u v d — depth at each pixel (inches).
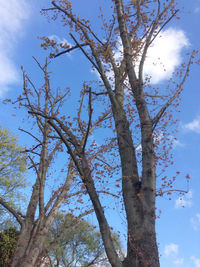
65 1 303.7
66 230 339.3
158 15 247.8
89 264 674.8
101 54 271.0
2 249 580.7
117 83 240.1
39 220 305.9
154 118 188.5
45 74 377.7
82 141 336.2
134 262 137.8
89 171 177.5
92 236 777.6
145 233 145.6
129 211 156.6
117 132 196.5
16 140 842.2
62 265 741.9
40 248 297.7
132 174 171.6
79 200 332.8
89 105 180.1
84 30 270.4
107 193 247.9
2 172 793.6
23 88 348.8
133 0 286.2
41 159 348.8
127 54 236.8
